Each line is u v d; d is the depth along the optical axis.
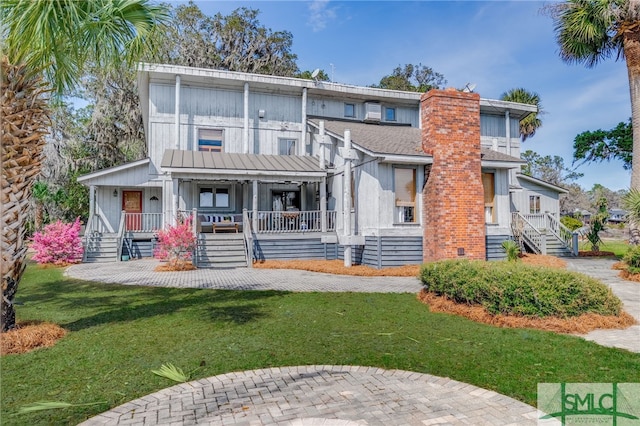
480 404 3.57
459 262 7.77
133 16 5.81
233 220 18.22
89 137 27.88
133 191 19.92
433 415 3.38
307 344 5.29
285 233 15.39
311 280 11.02
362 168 14.38
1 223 5.15
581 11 15.70
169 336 5.64
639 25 15.05
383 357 4.79
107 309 7.36
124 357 4.81
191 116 18.42
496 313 6.41
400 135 16.19
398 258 13.25
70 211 27.56
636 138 15.59
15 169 5.33
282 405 3.58
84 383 4.07
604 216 19.25
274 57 32.66
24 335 5.21
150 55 6.52
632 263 11.25
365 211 14.06
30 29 4.85
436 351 4.97
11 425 3.23
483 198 13.08
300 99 20.12
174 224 15.23
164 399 3.72
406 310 7.20
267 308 7.39
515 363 4.52
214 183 18.62
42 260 14.71
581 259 16.03
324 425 3.21
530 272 6.48
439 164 12.70
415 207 13.55
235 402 3.65
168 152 16.75
